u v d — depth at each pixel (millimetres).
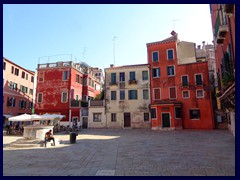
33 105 41781
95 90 45031
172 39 31703
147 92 32438
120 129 31094
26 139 14672
